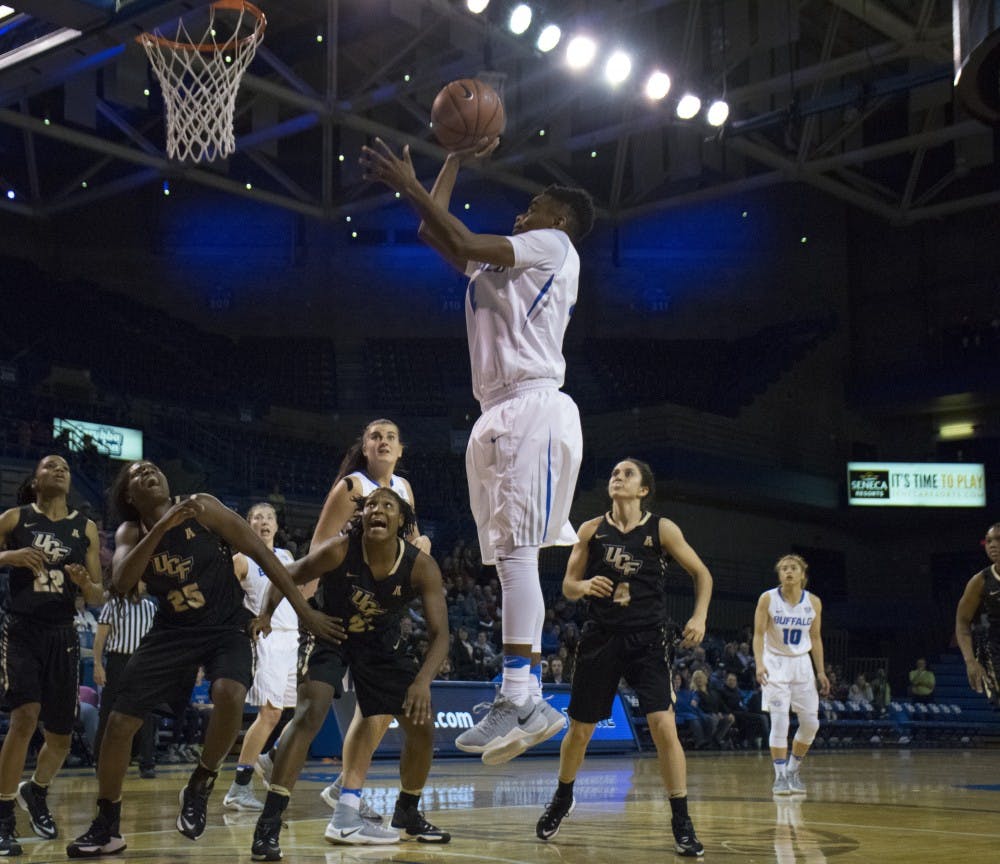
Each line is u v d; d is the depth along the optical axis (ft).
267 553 15.03
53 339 74.64
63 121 76.33
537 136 80.94
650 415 82.07
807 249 94.63
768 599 29.12
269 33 70.54
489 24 50.88
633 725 49.62
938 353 90.94
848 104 60.70
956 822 20.12
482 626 54.08
